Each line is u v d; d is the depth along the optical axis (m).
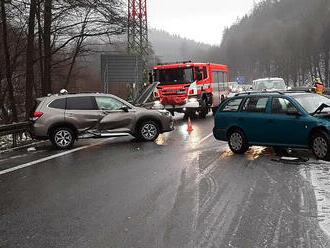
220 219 5.40
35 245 4.72
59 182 8.01
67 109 13.10
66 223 5.46
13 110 18.66
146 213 5.77
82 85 35.09
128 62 26.67
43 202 6.57
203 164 9.38
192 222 5.32
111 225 5.32
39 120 12.82
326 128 8.88
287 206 5.86
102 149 12.57
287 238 4.68
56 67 23.25
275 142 9.98
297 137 9.46
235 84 52.78
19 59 21.92
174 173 8.48
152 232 5.01
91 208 6.12
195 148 12.04
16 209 6.22
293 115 9.59
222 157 10.26
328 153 8.89
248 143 10.60
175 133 16.45
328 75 94.88
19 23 19.47
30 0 18.16
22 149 13.34
